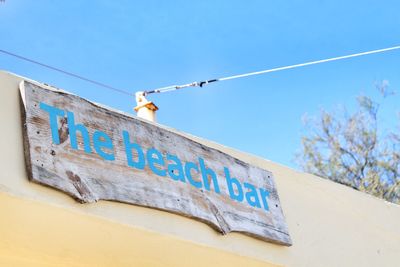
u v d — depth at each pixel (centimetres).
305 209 750
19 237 539
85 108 579
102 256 583
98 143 571
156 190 593
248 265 662
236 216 651
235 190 667
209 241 620
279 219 698
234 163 685
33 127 534
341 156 1791
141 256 598
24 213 518
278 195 721
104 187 555
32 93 548
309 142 1836
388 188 1725
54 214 525
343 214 793
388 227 836
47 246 554
